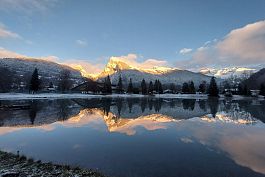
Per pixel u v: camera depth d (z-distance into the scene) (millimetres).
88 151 21141
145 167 16734
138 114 56250
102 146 23109
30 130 32500
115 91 198750
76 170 15094
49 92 147625
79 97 135375
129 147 22844
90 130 32844
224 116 52938
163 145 23719
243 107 80312
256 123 41688
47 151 21047
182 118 48969
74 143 24500
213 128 35500
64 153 20375
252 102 111062
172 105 88125
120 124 39250
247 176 15367
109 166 16844
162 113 58969
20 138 27047
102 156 19438
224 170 16375
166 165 17281
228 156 19844
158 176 15102
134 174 15312
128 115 53938
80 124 38688
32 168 15094
